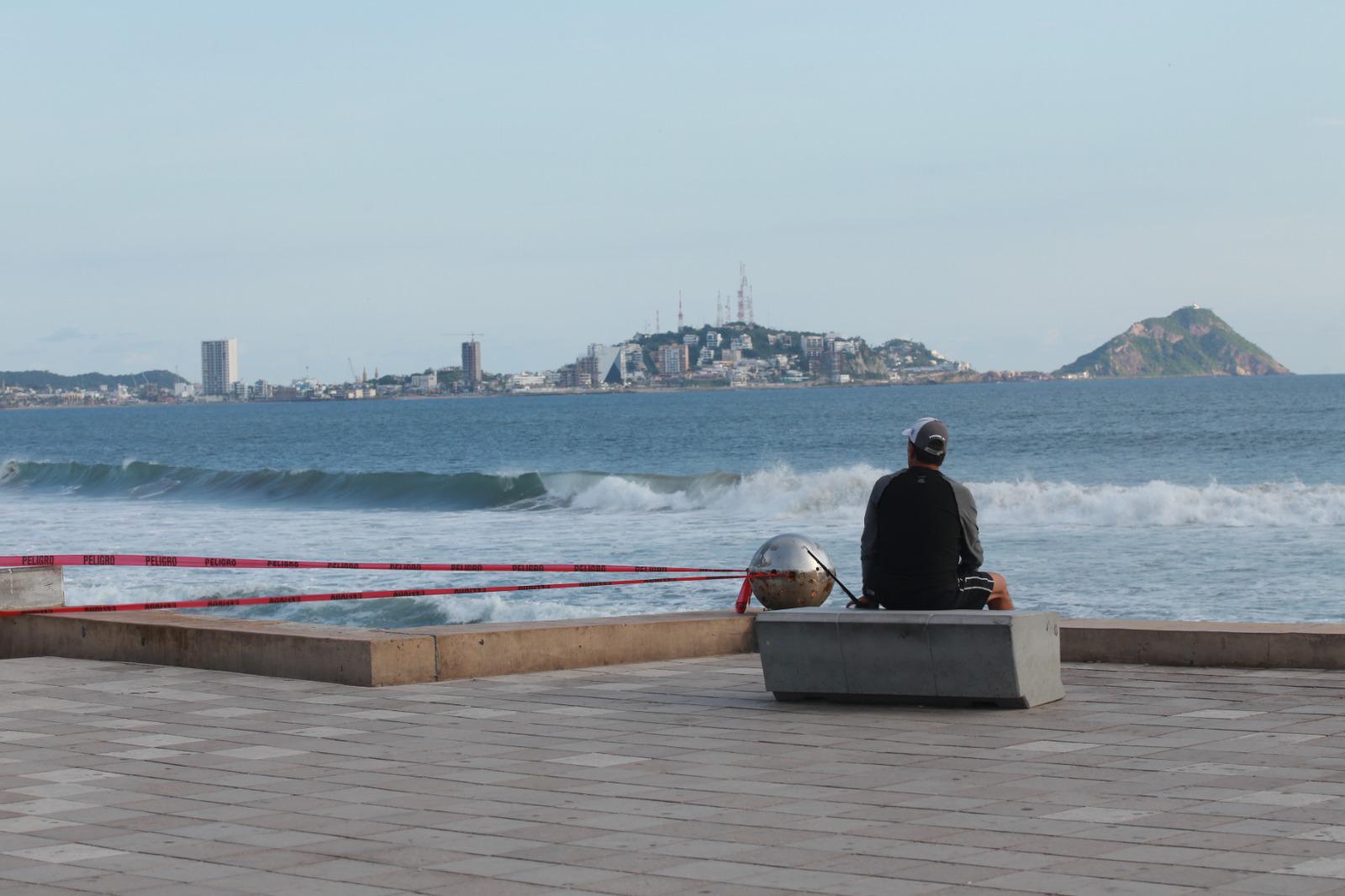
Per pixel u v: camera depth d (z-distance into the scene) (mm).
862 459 79375
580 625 11484
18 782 7289
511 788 6969
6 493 64500
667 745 8039
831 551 29859
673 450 93375
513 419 170375
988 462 66438
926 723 8539
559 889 5113
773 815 6215
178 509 49875
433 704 9656
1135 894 4805
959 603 9305
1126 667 10602
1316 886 4836
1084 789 6551
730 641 12336
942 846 5582
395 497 51719
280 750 8078
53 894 5180
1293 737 7688
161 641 11750
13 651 12852
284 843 5938
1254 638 10250
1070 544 29797
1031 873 5125
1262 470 56938
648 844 5762
